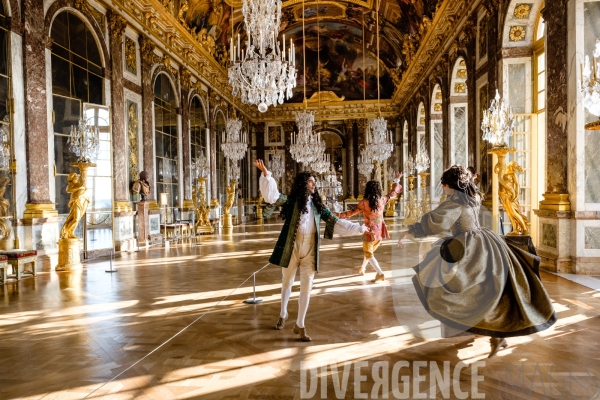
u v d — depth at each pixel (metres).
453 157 16.23
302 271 4.61
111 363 3.94
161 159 16.77
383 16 24.48
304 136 17.77
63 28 10.93
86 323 5.25
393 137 32.28
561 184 8.24
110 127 11.98
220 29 23.17
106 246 11.84
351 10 25.84
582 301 5.83
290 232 4.59
